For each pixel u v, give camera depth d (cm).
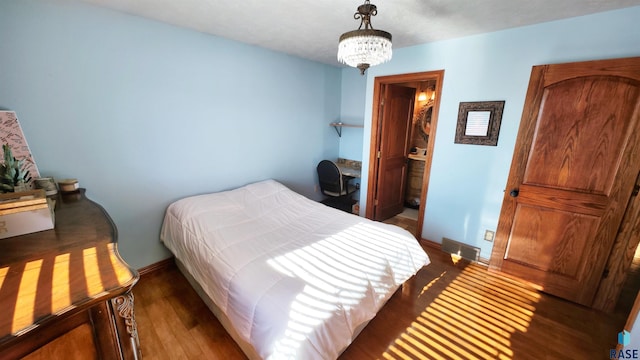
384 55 138
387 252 183
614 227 186
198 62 243
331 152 439
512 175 226
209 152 268
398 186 392
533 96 207
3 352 65
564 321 189
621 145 179
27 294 76
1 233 108
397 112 349
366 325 179
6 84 158
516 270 234
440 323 185
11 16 155
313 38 255
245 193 276
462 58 244
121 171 212
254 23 215
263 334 121
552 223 212
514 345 168
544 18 193
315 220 233
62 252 99
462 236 275
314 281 144
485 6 175
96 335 83
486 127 240
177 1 176
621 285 190
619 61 171
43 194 120
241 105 286
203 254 181
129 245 226
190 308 196
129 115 210
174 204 238
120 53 198
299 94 353
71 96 181
